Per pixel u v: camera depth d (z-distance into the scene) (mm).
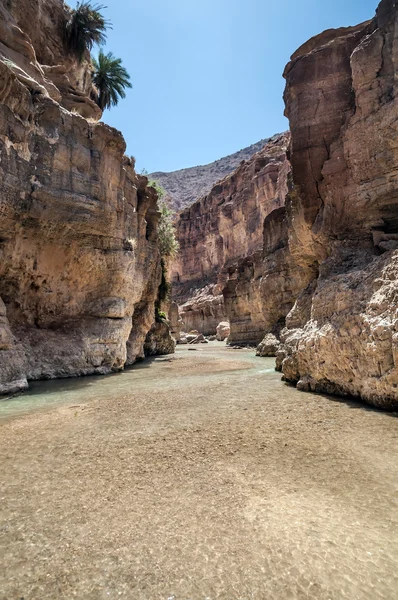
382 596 2729
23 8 22531
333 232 14008
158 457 5715
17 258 14898
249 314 46156
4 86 13055
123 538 3531
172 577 2980
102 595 2801
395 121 11859
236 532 3578
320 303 11656
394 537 3422
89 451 6066
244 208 77000
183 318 84188
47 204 15023
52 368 15508
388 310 8398
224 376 15344
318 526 3631
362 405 8570
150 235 25719
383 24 12625
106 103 36219
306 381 11008
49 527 3758
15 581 2969
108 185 17734
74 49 27531
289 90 15883
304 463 5277
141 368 20141
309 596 2742
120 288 19156
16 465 5492
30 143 14484
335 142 14266
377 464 5133
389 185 12266
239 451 5867
